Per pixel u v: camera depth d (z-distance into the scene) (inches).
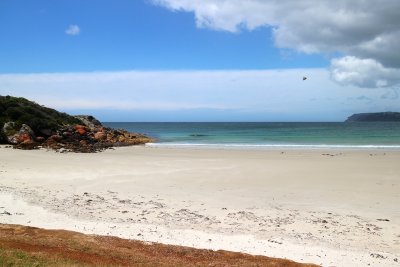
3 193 804.6
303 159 1382.9
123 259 466.6
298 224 637.9
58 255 457.1
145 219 656.4
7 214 666.8
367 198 804.0
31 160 1270.9
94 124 2763.3
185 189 882.1
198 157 1450.5
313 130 4035.4
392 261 496.1
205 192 854.5
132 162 1286.9
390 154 1537.9
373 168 1163.3
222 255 500.7
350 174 1065.5
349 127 5034.5
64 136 1916.8
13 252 442.9
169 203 759.1
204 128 5137.8
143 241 549.3
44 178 981.2
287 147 1929.1
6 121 1849.2
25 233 555.2
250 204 757.3
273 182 963.3
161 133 3663.9
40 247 487.5
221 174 1069.1
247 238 574.2
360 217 676.1
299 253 519.8
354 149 1807.3
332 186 916.0
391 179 991.6
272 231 604.4
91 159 1347.2
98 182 949.2
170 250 513.3
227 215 682.8
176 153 1606.8
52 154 1466.5
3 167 1115.9
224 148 1881.2
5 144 1731.1
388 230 610.9
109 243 530.0
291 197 813.9
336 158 1408.7
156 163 1268.5
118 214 681.6
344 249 535.2
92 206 727.7
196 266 454.3
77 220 645.9
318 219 663.8
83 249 493.4
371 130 3954.2
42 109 2338.8
